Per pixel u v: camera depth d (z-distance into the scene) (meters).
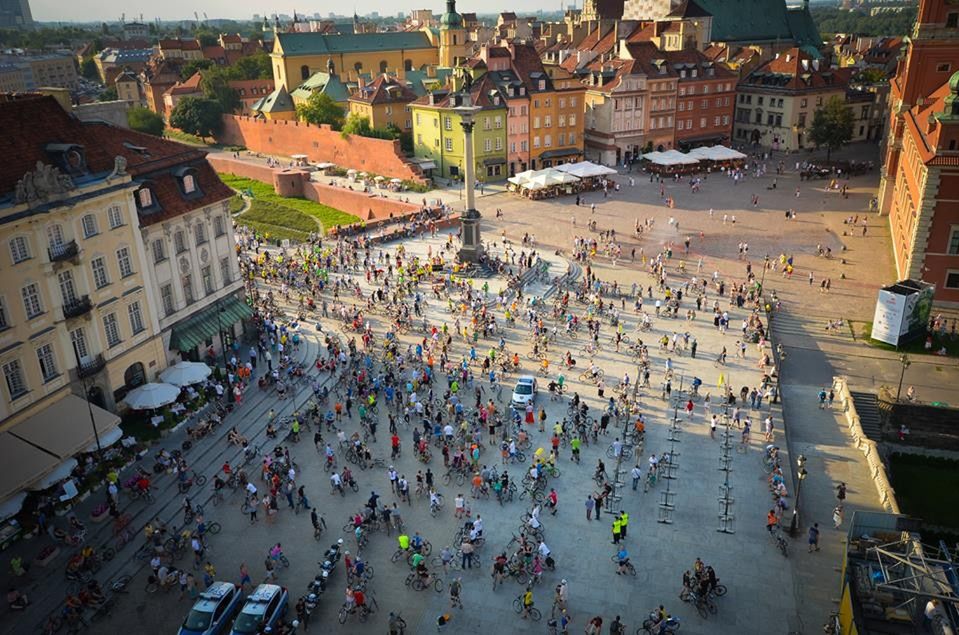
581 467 49.84
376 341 70.00
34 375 48.94
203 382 60.47
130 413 56.62
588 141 145.50
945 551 38.03
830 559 41.12
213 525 45.00
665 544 42.47
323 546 43.25
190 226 62.28
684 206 112.81
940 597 33.03
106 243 53.59
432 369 63.44
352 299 80.81
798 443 52.56
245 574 39.31
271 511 45.34
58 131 52.88
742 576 39.91
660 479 48.28
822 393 57.44
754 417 55.25
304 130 150.50
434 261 87.94
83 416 49.47
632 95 139.50
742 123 161.38
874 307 76.19
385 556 42.16
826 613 37.41
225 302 67.38
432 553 42.25
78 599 38.25
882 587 34.22
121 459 50.06
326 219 117.62
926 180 69.00
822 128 134.25
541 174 117.00
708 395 55.78
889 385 61.16
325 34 198.12
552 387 58.38
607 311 75.56
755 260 89.56
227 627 37.28
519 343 68.88
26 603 38.62
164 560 42.12
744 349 65.50
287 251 99.94
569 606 38.19
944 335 68.94
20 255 47.41
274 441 53.97
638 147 144.88
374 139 132.62
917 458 55.09
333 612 38.19
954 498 50.91
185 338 61.56
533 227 103.75
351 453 51.28
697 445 52.06
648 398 58.47
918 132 78.50
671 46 159.12
